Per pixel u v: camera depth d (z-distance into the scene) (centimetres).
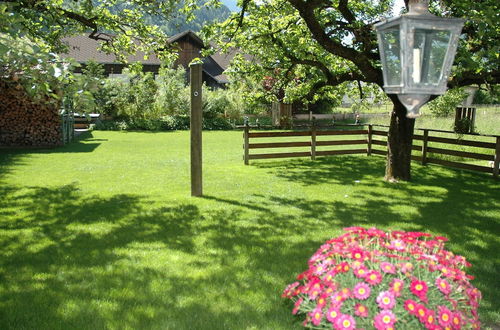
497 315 346
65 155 1316
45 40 872
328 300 254
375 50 969
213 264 457
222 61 4309
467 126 1397
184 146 1611
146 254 486
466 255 491
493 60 647
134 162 1184
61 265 452
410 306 234
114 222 611
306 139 1886
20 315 345
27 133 1521
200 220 627
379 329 227
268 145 1202
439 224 615
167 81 2683
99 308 358
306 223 614
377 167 1140
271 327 330
